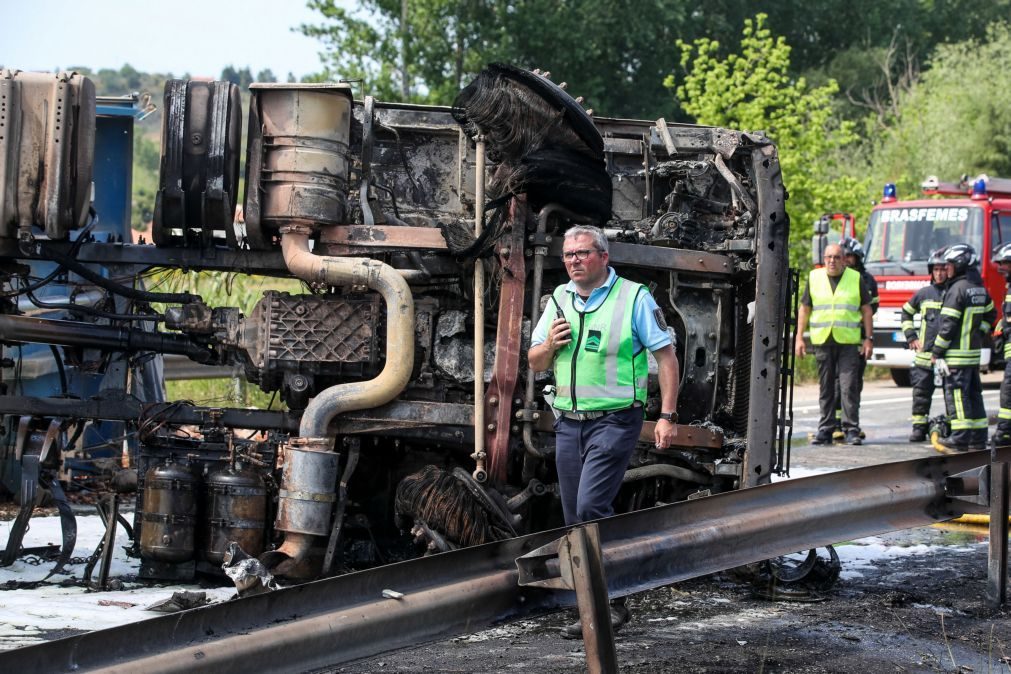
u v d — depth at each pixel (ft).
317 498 22.84
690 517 17.03
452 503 22.94
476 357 23.68
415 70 103.40
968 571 26.16
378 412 23.80
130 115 34.55
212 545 22.99
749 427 24.36
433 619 14.83
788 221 24.82
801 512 18.30
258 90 23.41
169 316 24.26
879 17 176.55
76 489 33.83
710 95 83.87
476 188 24.12
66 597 22.03
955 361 45.50
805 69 173.88
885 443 49.42
